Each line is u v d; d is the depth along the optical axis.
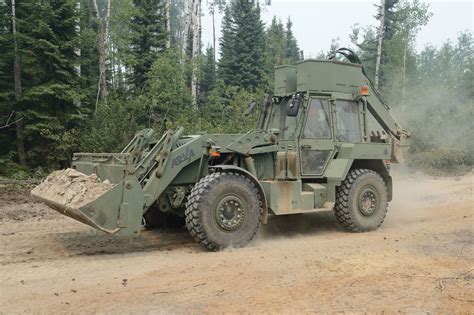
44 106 16.77
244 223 6.94
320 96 8.24
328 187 8.08
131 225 6.23
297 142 7.89
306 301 4.60
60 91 16.84
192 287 5.03
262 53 32.47
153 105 19.42
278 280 5.27
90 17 24.75
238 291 4.89
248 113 8.98
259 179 7.68
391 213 10.13
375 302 4.57
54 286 5.10
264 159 7.71
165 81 20.25
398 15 24.86
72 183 6.60
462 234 7.62
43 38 16.86
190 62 22.78
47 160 16.98
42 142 17.08
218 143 7.21
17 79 17.52
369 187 8.30
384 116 9.51
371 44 30.22
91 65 26.06
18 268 5.83
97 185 6.36
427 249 6.67
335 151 8.30
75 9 17.66
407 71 25.64
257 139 7.48
